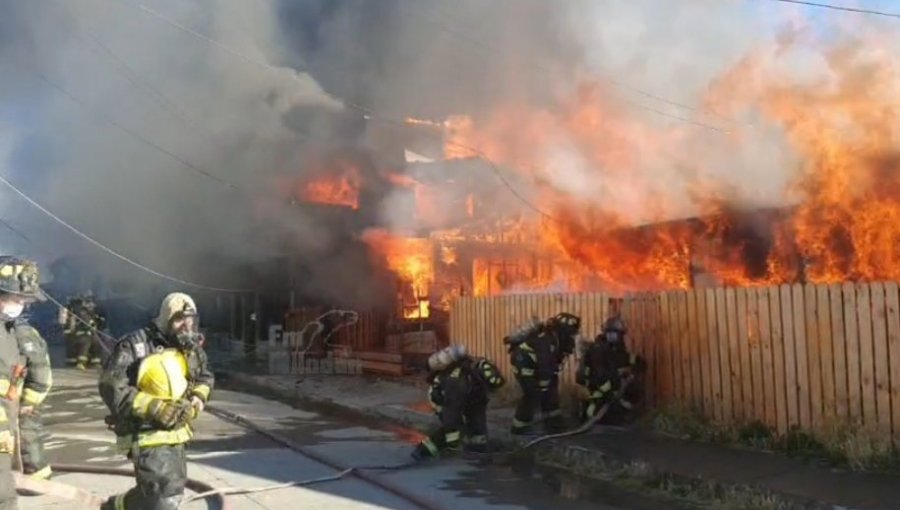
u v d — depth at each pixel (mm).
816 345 7270
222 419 10766
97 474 7262
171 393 4633
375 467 7531
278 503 6328
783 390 7559
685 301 8633
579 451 7691
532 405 8625
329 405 11883
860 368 6902
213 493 6375
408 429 9828
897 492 5762
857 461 6477
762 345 7773
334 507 6203
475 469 7520
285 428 9891
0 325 4938
